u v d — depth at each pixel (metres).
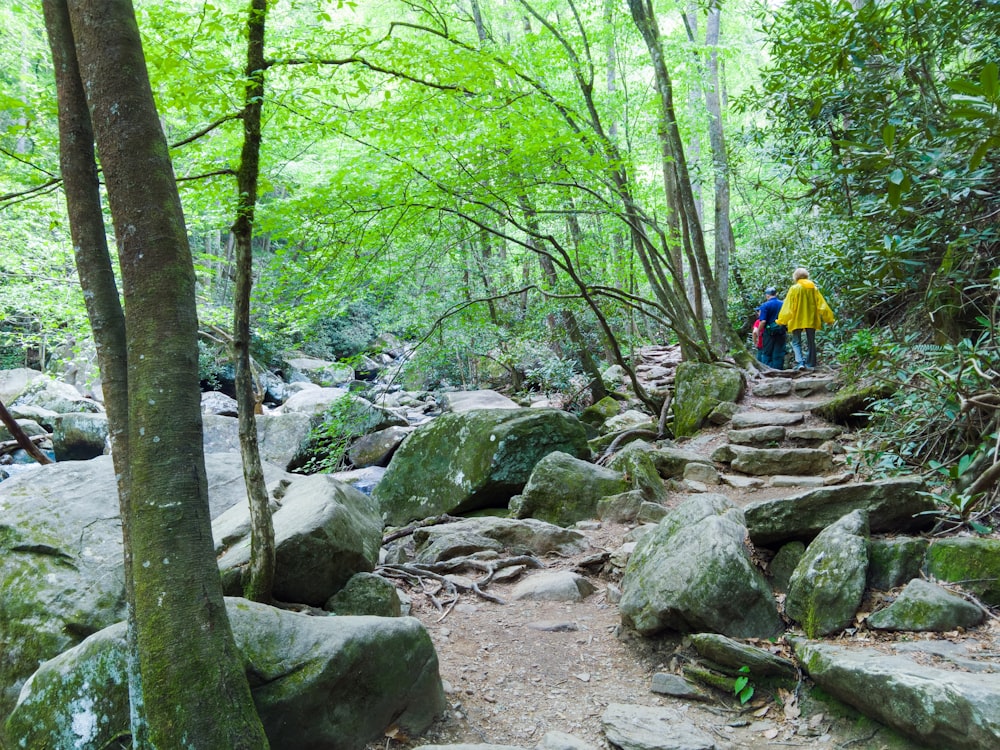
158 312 2.31
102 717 2.59
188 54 4.24
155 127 2.38
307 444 10.35
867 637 3.19
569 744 2.86
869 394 6.50
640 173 10.19
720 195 11.33
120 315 2.65
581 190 8.68
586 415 10.38
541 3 11.03
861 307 7.99
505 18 12.28
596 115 8.41
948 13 5.11
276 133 5.88
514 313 12.38
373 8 9.71
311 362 21.53
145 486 2.23
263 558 3.41
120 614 3.59
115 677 2.62
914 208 5.29
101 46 2.31
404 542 6.10
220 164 5.89
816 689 3.09
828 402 7.00
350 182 6.37
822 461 6.18
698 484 6.42
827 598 3.39
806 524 3.91
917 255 5.75
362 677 2.82
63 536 3.99
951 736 2.39
